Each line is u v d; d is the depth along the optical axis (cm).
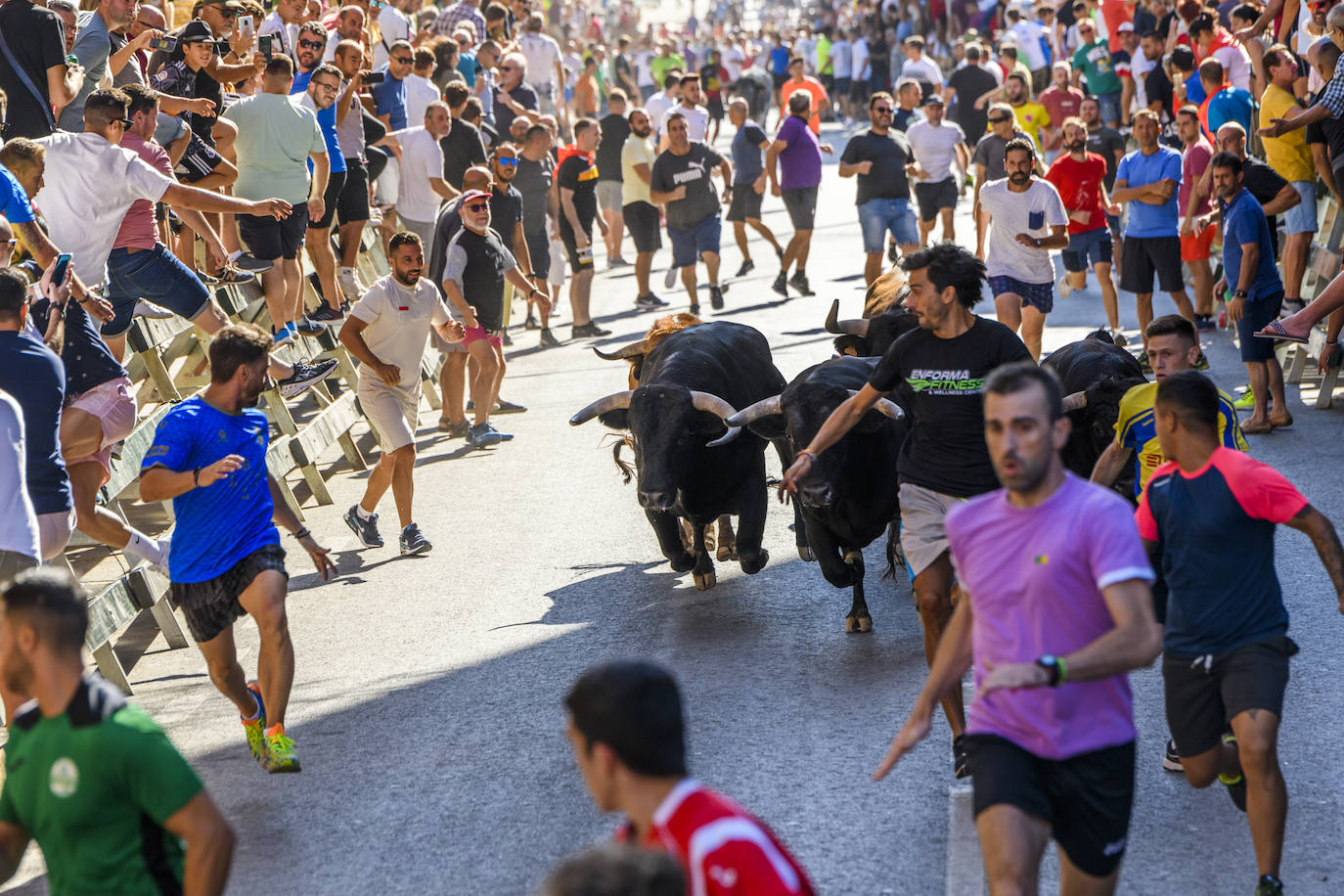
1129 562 582
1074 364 1162
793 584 1323
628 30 7375
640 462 1218
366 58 2250
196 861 535
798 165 2650
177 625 1272
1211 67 2327
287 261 1808
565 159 2461
